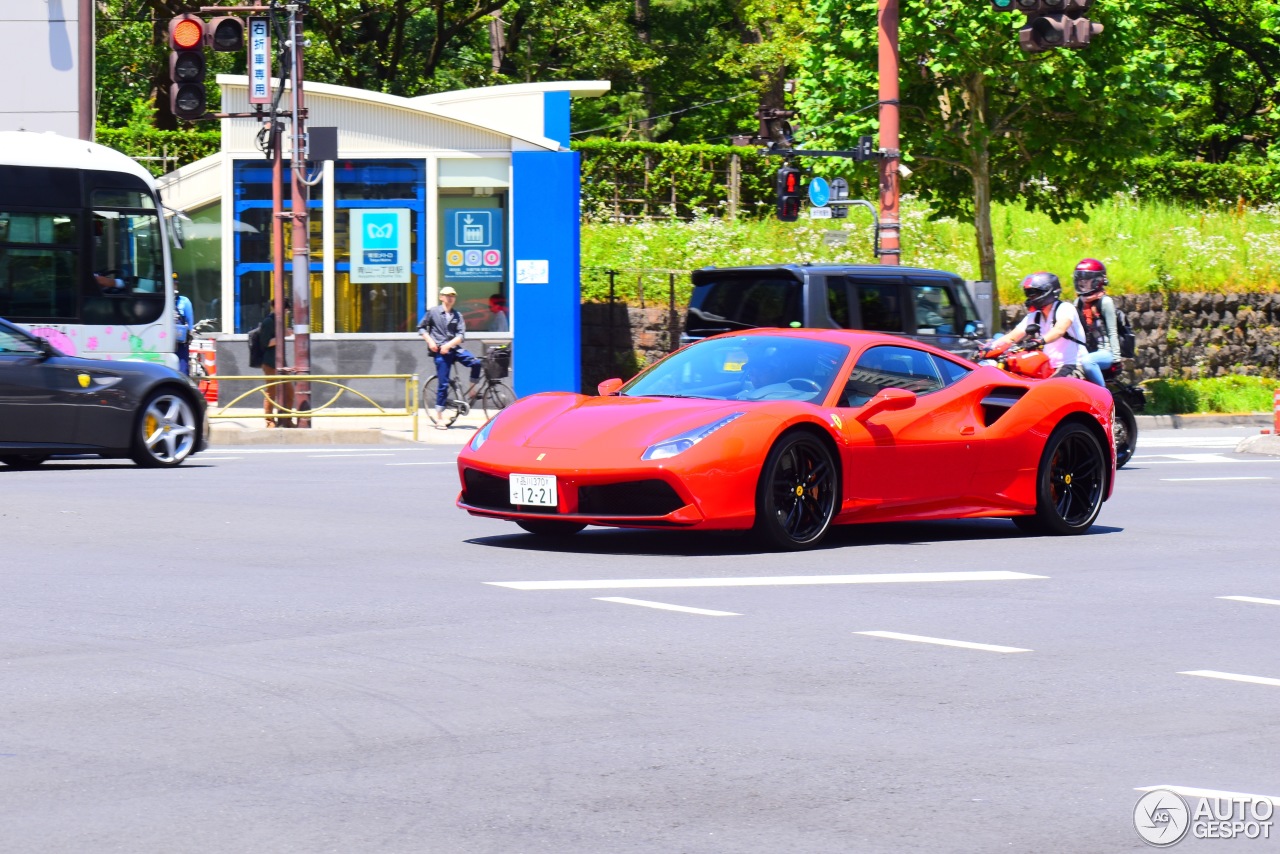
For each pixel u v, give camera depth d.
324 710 8.88
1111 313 23.95
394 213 37.97
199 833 6.75
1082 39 26.77
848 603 12.59
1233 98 72.88
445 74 64.44
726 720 8.79
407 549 15.16
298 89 32.00
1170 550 16.14
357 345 37.84
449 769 7.75
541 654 10.43
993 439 16.64
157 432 23.08
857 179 38.50
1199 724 8.92
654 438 14.74
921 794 7.45
